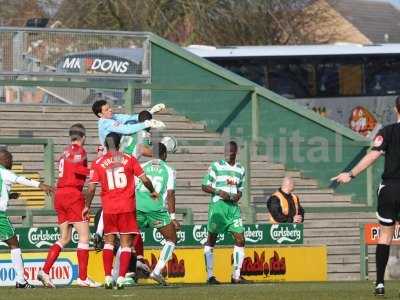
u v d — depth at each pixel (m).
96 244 49.31
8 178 45.84
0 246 50.03
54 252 46.22
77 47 78.50
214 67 77.06
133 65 79.12
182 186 66.56
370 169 70.12
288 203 58.56
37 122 70.56
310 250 57.84
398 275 60.22
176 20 128.25
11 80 68.69
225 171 52.19
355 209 67.69
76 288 44.88
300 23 143.75
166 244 47.25
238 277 52.84
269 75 99.00
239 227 52.47
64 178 45.97
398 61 99.56
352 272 64.94
